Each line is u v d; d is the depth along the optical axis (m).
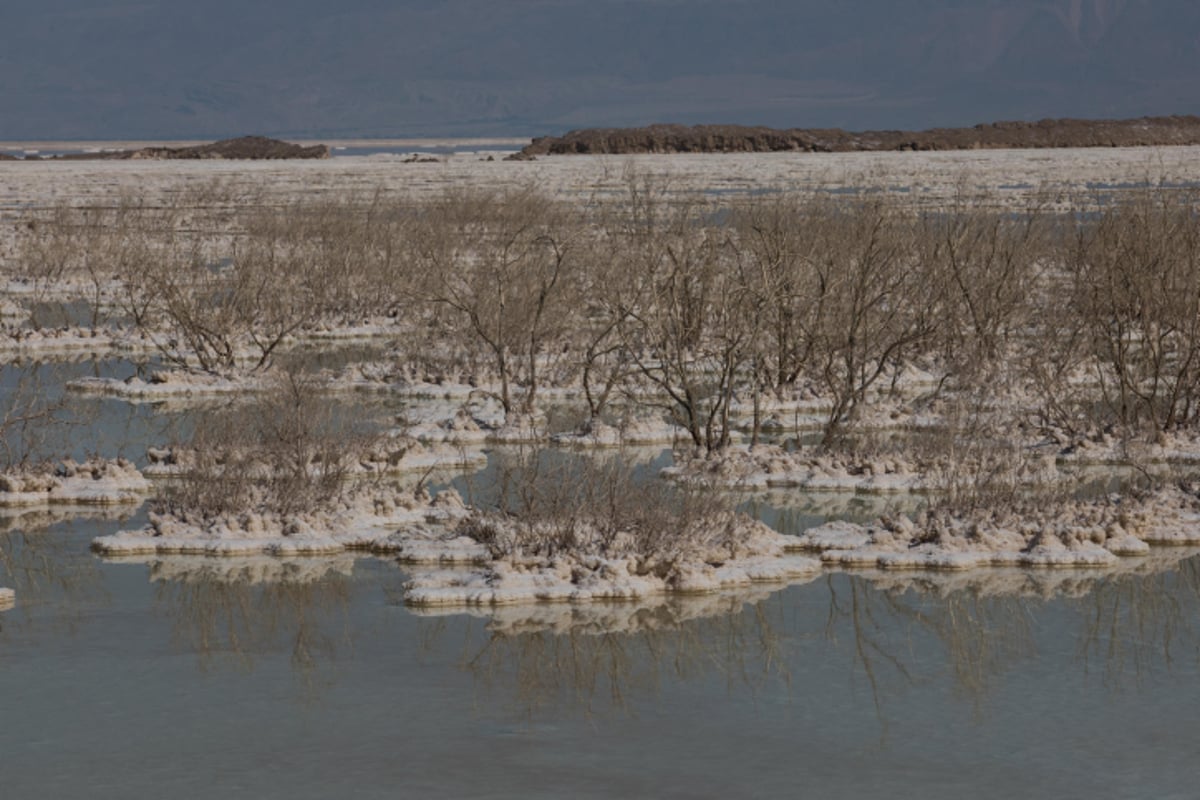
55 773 12.55
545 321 29.78
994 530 19.23
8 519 20.36
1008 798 12.20
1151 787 12.41
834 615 16.78
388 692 14.41
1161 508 20.22
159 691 14.40
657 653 15.57
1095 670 15.13
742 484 22.08
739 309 25.05
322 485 20.55
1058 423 25.08
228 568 18.28
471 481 22.08
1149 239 27.41
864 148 135.50
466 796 12.17
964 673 15.02
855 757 12.98
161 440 24.50
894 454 22.88
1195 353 25.73
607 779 12.52
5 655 15.33
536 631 16.17
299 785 12.37
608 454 23.80
